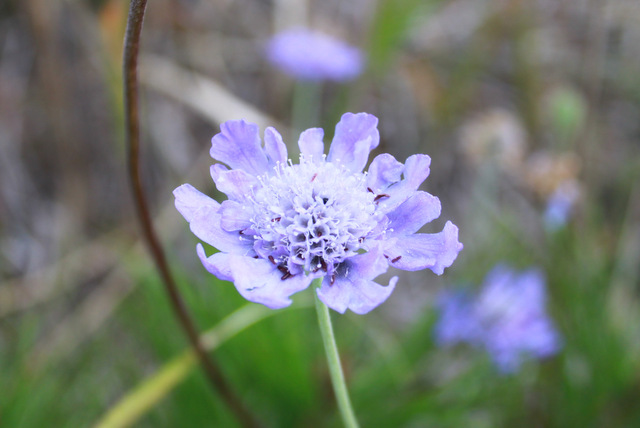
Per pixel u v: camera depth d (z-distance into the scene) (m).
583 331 0.25
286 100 0.36
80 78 0.34
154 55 0.34
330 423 0.23
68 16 0.34
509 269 0.26
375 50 0.32
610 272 0.27
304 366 0.23
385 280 0.33
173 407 0.23
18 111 0.34
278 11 0.35
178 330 0.23
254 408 0.23
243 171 0.15
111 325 0.28
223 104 0.30
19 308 0.29
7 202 0.32
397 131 0.37
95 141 0.34
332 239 0.15
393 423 0.23
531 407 0.25
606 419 0.25
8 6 0.34
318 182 0.16
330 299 0.15
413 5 0.32
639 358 0.25
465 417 0.24
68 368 0.25
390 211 0.15
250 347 0.23
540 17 0.39
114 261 0.31
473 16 0.40
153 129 0.34
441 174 0.36
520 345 0.24
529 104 0.35
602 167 0.36
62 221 0.32
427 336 0.25
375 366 0.24
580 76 0.38
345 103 0.34
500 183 0.33
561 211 0.25
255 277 0.15
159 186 0.34
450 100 0.36
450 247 0.15
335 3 0.40
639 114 0.38
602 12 0.31
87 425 0.24
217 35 0.37
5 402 0.23
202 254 0.14
